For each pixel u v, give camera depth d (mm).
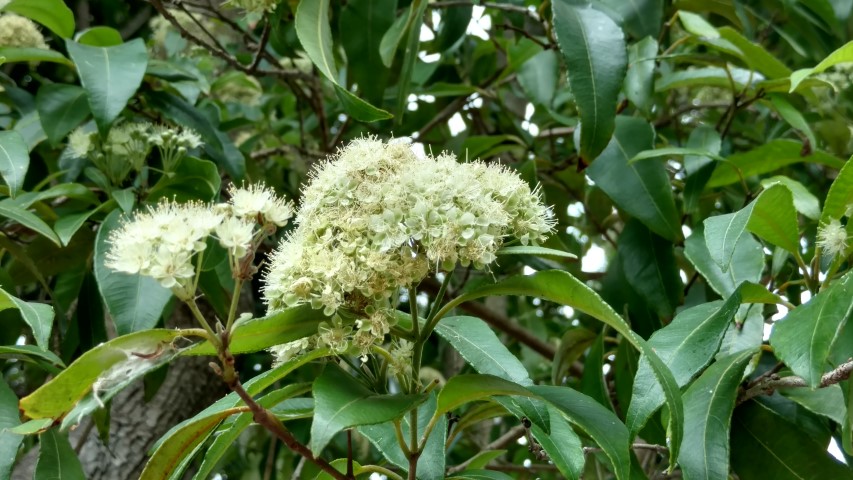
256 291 506
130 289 303
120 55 356
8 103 422
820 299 227
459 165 220
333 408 187
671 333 253
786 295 361
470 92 470
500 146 447
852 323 257
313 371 426
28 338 395
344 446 436
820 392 273
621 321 203
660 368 200
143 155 368
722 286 293
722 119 389
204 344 205
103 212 368
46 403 192
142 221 197
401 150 218
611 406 322
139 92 397
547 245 385
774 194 252
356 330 213
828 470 266
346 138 502
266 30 411
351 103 259
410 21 363
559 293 215
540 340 479
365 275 202
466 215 204
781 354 223
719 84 400
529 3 474
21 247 356
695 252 302
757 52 366
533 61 438
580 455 245
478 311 465
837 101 438
